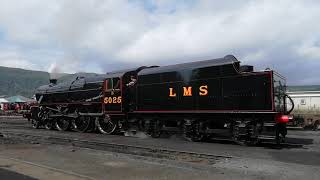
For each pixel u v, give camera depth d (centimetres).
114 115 2736
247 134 1964
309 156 1573
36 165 1359
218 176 1163
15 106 7562
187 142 2148
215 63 2103
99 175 1202
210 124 2167
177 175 1182
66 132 3041
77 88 3147
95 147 1948
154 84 2431
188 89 2219
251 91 1945
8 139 2389
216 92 2086
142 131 2558
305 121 3516
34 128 3559
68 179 1126
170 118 2361
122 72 2705
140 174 1206
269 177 1150
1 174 1206
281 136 1950
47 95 3500
